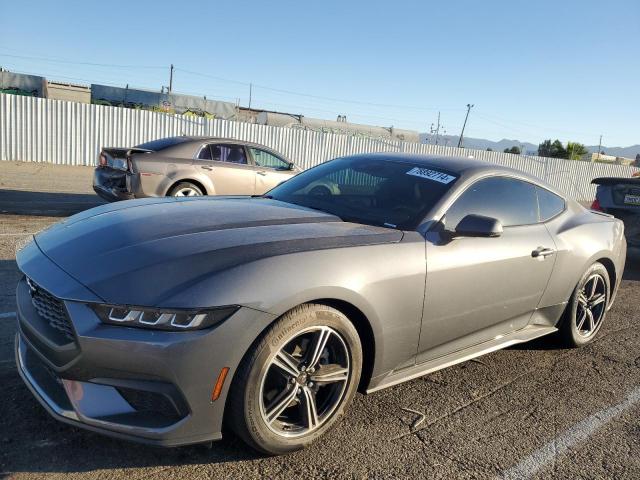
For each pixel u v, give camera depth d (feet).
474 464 8.54
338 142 69.82
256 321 7.32
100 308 6.91
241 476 7.68
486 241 10.77
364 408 10.06
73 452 7.90
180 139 28.27
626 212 26.03
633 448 9.43
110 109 58.90
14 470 7.38
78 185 41.81
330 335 8.36
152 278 7.19
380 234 9.44
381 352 9.07
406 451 8.72
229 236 8.39
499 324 11.53
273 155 31.27
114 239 8.27
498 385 11.65
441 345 10.34
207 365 7.04
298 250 8.18
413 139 96.07
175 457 7.99
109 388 7.04
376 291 8.65
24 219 25.80
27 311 8.11
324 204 11.34
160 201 11.18
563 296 13.07
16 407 8.89
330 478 7.84
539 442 9.40
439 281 9.68
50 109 56.44
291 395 8.08
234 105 81.97
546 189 13.38
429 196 10.64
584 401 11.17
